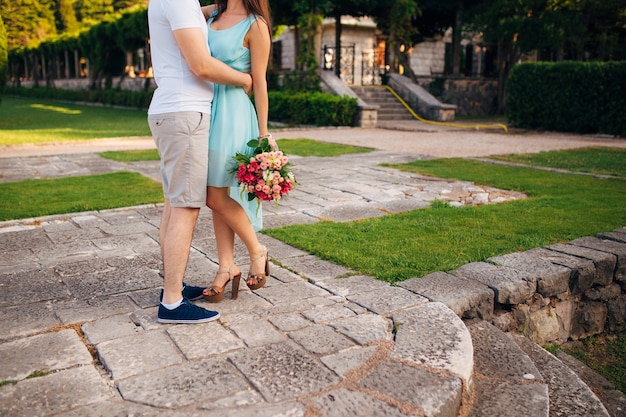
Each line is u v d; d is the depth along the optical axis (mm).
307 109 15812
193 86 2379
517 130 14422
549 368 2598
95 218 4664
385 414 1776
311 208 5109
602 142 11594
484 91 21859
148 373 2037
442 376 2004
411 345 2250
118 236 4086
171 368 2076
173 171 2420
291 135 12805
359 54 26109
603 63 12734
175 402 1845
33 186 6172
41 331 2414
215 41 2521
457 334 2357
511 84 14789
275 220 4637
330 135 12875
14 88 42375
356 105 15008
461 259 3449
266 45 2543
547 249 3701
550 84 13820
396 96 18516
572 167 7723
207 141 2436
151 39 2422
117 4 46688
